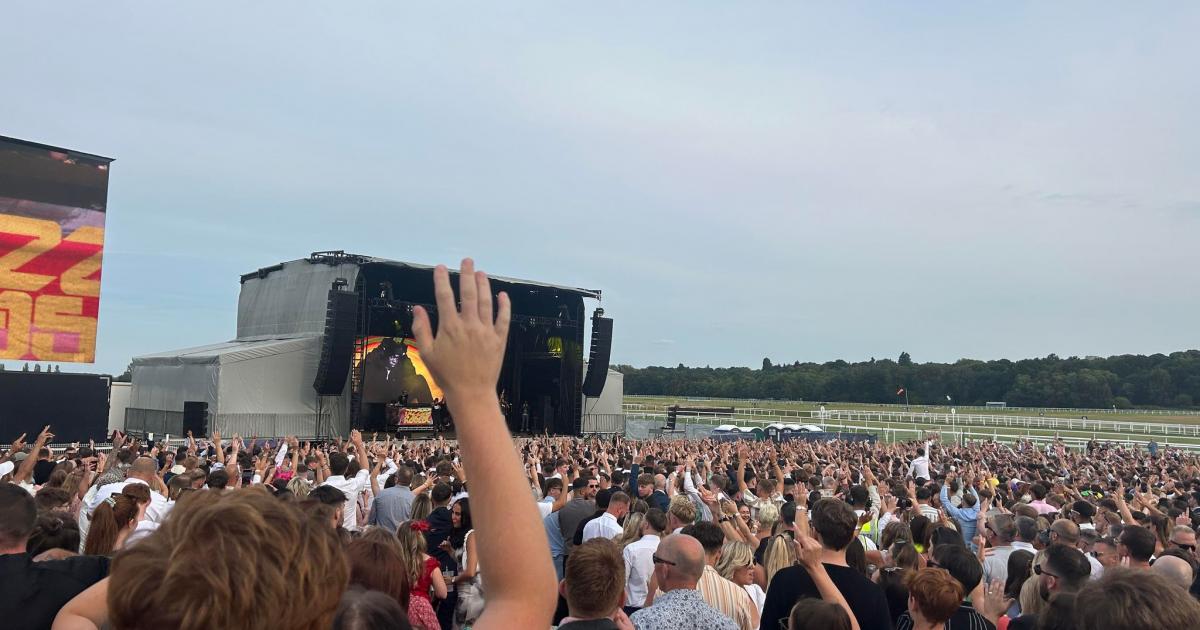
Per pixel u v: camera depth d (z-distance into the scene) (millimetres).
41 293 26688
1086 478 20125
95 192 27906
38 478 11367
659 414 69000
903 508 11039
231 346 40875
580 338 45812
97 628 3055
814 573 4555
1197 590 6148
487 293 1578
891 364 145250
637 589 6574
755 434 49188
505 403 48281
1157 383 121938
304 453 14789
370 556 4090
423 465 16328
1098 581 2656
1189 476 23453
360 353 39344
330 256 39562
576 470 13742
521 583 1497
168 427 37688
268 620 1238
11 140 26281
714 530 6188
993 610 5523
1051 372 123750
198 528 1295
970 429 65562
